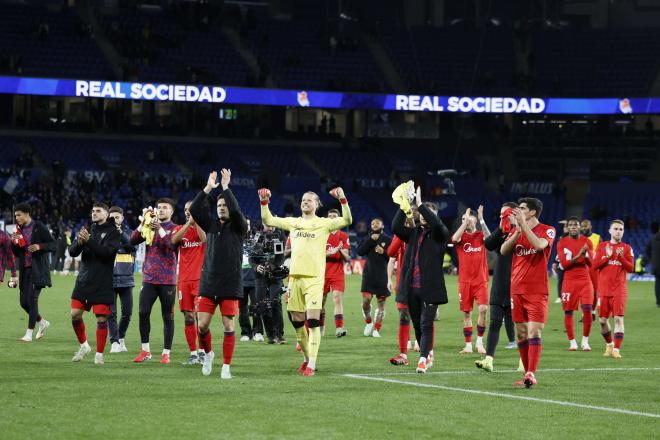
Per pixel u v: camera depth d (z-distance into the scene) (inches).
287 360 617.0
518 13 2598.4
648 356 679.1
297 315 561.9
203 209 534.0
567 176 2321.6
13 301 1104.8
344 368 583.8
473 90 2431.1
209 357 540.4
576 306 721.0
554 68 2486.5
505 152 2405.3
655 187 2240.4
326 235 561.6
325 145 2394.2
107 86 2027.6
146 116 2333.9
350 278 1788.9
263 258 713.6
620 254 674.8
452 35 2549.2
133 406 435.2
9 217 1790.1
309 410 432.1
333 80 2303.2
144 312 601.3
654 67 2443.4
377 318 804.6
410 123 2428.6
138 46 2276.1
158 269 595.5
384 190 2245.3
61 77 2142.0
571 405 457.1
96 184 2001.7
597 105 2226.9
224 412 423.8
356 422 406.6
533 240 512.4
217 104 2375.7
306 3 2608.3
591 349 727.7
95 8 2402.8
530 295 521.7
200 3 2431.1
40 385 493.4
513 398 475.5
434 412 432.8
